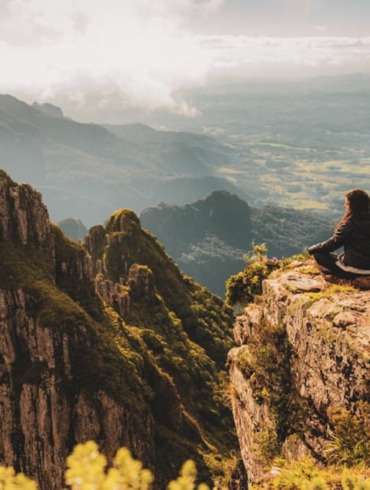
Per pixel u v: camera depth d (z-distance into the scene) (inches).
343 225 575.5
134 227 5634.8
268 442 597.0
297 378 579.8
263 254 1173.1
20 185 3435.0
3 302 2913.4
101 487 204.4
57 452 2824.8
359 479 316.5
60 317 2933.1
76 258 3612.2
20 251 3275.1
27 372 2883.9
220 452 3334.2
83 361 2901.1
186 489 211.9
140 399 2908.5
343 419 452.4
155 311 4498.0
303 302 574.9
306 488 300.0
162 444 3029.0
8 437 2876.5
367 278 566.6
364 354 457.7
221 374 4466.0
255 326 720.3
